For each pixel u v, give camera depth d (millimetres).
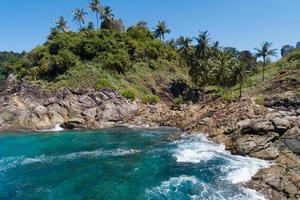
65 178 28109
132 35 100125
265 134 34719
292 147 32438
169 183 25578
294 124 35594
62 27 109000
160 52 100250
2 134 53844
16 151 40000
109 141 45094
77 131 56188
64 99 65750
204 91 83312
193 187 24531
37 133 54750
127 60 86375
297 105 48000
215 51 93250
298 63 71500
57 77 74750
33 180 27875
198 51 89562
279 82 62125
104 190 24969
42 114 61812
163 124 61344
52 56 78938
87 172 29609
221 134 40844
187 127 52406
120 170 29828
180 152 35188
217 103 61469
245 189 24062
